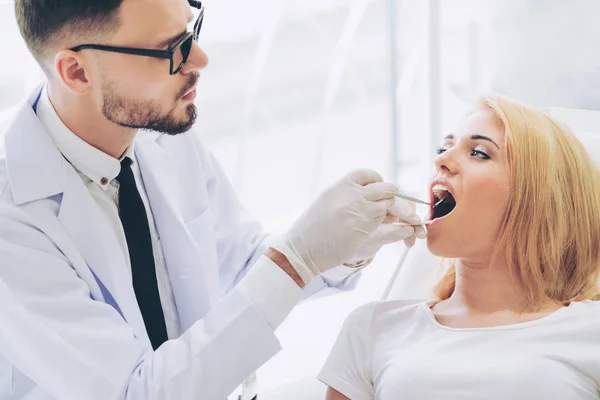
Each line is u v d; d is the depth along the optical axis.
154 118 1.47
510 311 1.54
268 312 1.38
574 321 1.47
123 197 1.59
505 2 2.50
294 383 1.95
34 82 2.46
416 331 1.57
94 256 1.50
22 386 1.51
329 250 1.45
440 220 1.56
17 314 1.35
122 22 1.37
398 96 3.28
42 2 1.38
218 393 1.38
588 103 2.38
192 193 1.75
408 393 1.47
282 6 3.26
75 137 1.51
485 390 1.40
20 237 1.42
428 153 2.66
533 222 1.51
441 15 2.72
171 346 1.39
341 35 3.40
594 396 1.41
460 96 2.78
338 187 1.49
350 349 1.62
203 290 1.63
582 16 2.33
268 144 3.33
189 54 1.44
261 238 1.84
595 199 1.56
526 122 1.55
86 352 1.36
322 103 3.39
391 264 2.93
